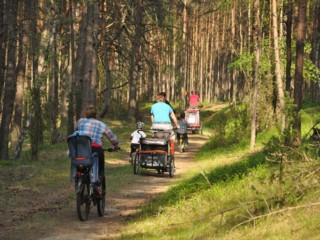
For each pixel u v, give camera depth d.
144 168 60.00
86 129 33.59
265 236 23.16
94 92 82.50
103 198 35.28
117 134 104.00
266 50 81.19
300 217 24.23
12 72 68.81
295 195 27.19
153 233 27.84
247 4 87.19
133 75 134.00
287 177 27.81
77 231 29.89
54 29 75.75
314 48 136.38
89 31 80.44
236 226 24.44
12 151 84.75
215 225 26.95
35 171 53.31
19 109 85.75
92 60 81.31
